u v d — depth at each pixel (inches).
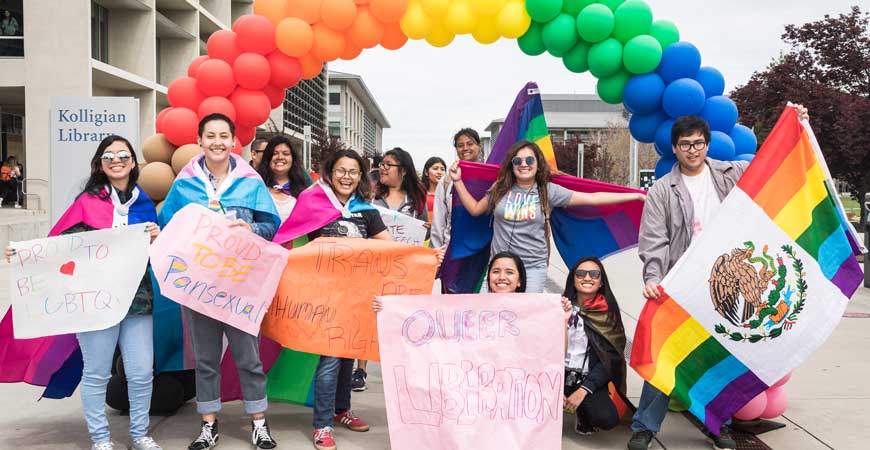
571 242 226.1
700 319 173.9
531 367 168.1
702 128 178.1
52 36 899.4
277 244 180.1
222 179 181.3
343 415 195.9
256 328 173.9
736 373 174.4
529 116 236.7
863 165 790.5
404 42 228.7
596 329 185.3
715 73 212.8
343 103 2994.6
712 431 173.5
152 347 174.1
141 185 215.9
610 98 221.3
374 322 185.6
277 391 207.2
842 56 829.2
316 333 183.6
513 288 180.1
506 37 217.2
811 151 175.9
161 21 1125.7
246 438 185.9
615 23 211.2
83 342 167.0
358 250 185.8
